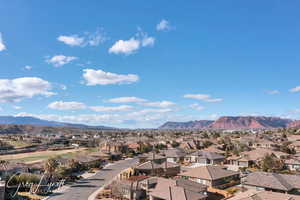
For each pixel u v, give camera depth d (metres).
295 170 79.69
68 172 79.38
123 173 78.50
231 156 104.94
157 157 96.88
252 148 122.75
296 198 41.31
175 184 53.22
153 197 51.62
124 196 56.06
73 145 185.38
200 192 52.44
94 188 63.69
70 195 57.09
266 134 199.38
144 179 59.03
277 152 96.88
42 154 134.88
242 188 55.78
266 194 42.75
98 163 97.94
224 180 63.97
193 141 153.88
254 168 84.25
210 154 99.44
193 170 67.19
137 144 153.50
